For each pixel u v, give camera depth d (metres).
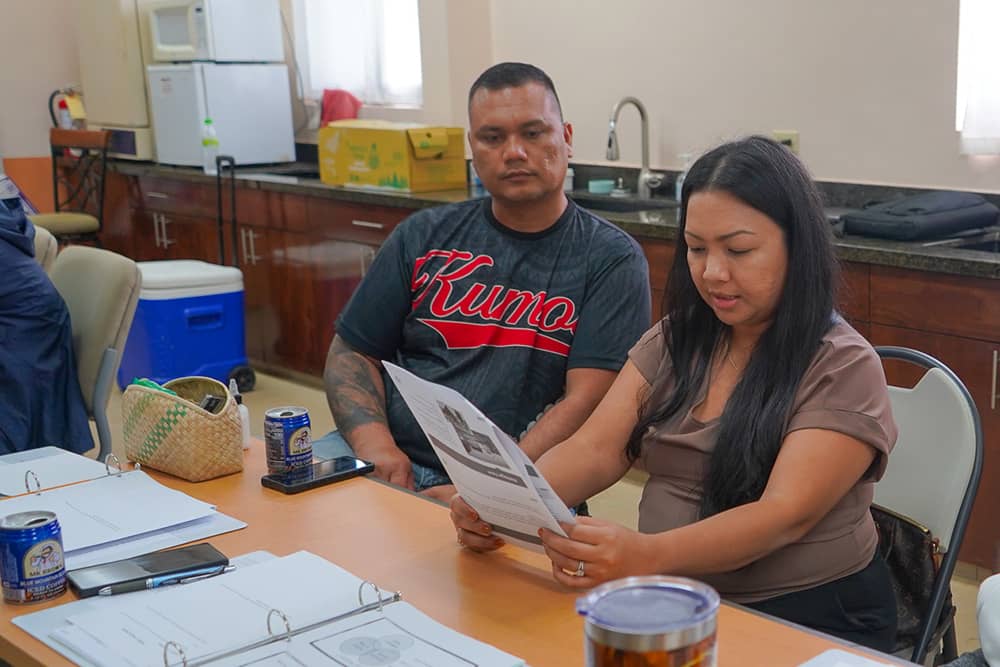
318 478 1.84
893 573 1.72
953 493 1.70
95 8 5.82
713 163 1.57
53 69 6.74
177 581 1.45
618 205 4.21
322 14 5.60
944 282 2.85
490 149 2.30
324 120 5.62
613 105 4.38
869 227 3.18
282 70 5.49
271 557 1.53
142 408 1.90
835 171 3.75
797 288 1.57
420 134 4.35
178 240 5.54
